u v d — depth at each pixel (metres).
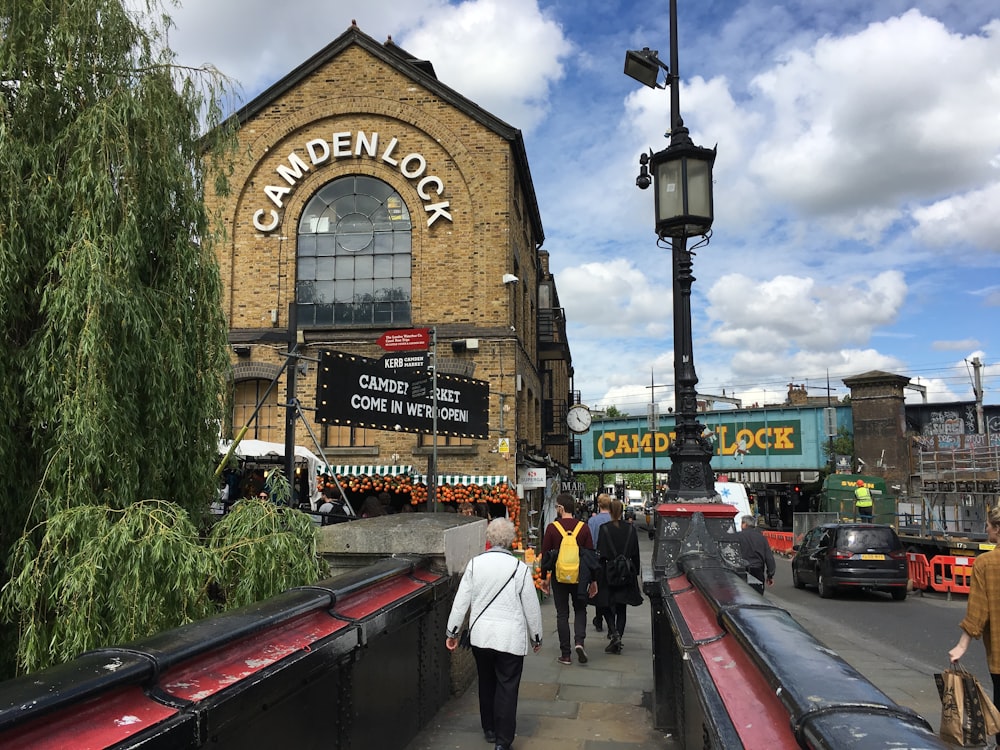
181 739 2.17
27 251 4.67
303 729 3.19
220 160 6.21
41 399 4.49
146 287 5.15
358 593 4.27
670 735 5.48
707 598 3.51
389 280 19.11
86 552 4.00
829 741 1.46
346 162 19.38
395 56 19.25
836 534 16.52
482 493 17.34
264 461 12.84
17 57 4.93
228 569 4.53
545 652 8.75
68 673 2.12
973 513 18.52
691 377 7.06
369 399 12.48
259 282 19.12
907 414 49.47
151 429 4.96
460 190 19.02
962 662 9.30
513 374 18.20
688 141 7.31
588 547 8.24
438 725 5.61
